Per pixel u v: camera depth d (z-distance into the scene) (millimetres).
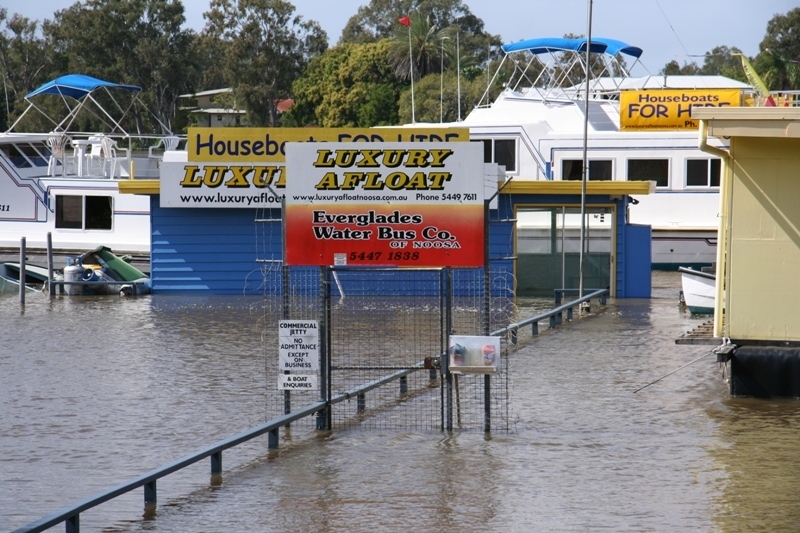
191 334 33531
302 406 22156
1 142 59188
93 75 135875
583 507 14969
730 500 15258
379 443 18969
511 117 62250
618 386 24328
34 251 55438
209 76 140750
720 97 59531
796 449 18266
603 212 45469
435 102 123625
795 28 131125
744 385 22891
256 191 45531
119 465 17578
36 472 17156
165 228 46906
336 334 32625
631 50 65312
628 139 57750
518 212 45719
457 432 19781
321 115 132250
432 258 19312
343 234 19422
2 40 145875
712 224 57750
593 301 43812
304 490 15992
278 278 46406
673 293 47688
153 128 139375
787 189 22812
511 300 44188
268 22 134500
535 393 23562
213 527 14305
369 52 133000
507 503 15203
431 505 15148
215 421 20750
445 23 173500
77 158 59875
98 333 33875
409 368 20500
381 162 19234
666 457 17766
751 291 23141
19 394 23500
